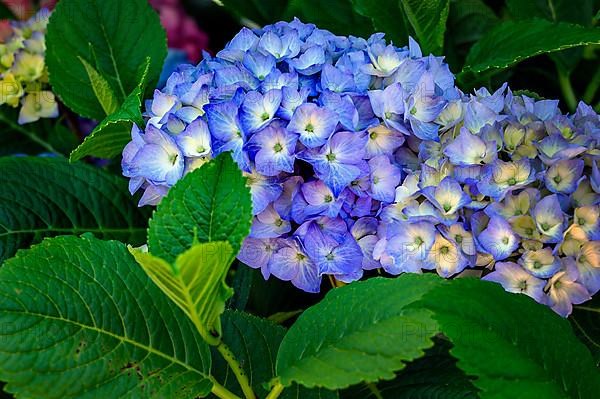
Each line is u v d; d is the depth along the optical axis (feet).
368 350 2.28
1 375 2.24
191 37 4.17
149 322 2.39
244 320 2.59
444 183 2.52
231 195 2.31
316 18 3.26
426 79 2.63
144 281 2.41
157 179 2.58
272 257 2.59
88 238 2.41
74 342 2.31
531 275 2.49
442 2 3.09
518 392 2.23
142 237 2.98
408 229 2.54
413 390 2.55
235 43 2.78
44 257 2.35
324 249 2.54
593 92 3.40
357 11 3.17
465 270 2.58
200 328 2.33
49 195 2.90
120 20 3.22
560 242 2.47
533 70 3.43
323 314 2.37
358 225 2.58
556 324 2.34
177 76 2.77
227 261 2.22
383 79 2.71
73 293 2.34
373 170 2.57
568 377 2.30
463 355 2.23
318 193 2.54
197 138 2.57
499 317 2.28
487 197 2.56
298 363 2.33
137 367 2.35
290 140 2.51
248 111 2.54
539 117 2.70
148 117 2.80
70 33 3.20
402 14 3.19
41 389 2.26
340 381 2.26
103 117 3.24
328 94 2.56
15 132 3.49
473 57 3.12
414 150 2.67
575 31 2.94
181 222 2.32
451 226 2.52
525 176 2.52
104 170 3.00
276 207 2.55
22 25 3.51
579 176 2.52
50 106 3.40
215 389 2.43
